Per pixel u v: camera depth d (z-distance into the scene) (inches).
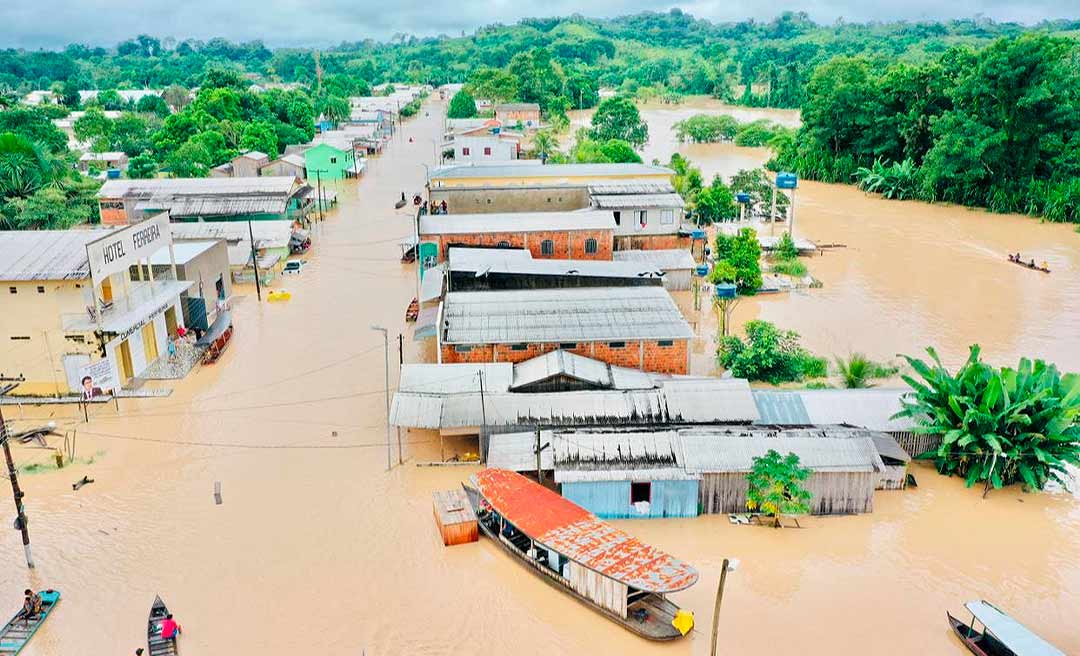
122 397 1844.2
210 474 1521.9
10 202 3198.8
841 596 1166.3
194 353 2089.1
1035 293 2596.0
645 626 1088.8
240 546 1301.7
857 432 1407.5
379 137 6087.6
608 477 1336.1
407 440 1641.2
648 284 2097.7
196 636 1103.0
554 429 1460.4
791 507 1300.4
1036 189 3769.7
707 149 5753.0
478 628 1114.7
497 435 1483.8
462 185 3243.1
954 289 2645.2
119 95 7426.2
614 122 5634.8
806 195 4416.8
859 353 2062.0
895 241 3312.0
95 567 1251.2
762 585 1190.3
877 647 1070.4
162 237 2090.3
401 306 2500.0
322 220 3715.6
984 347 2126.0
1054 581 1195.3
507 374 1642.5
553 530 1204.5
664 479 1332.4
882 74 5541.3
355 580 1218.0
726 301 2217.0
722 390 1552.7
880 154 4601.4
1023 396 1401.3
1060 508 1385.3
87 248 1716.3
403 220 3700.8
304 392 1875.0
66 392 1843.0
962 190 4045.3
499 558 1269.7
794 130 5570.9
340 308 2492.6
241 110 5674.2
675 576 1087.6
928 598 1162.0
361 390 1883.6
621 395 1545.3
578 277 2082.9
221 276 2512.3
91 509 1407.5
